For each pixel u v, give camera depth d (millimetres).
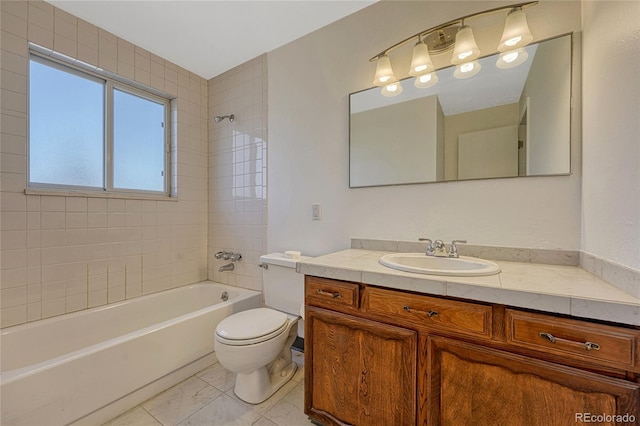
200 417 1384
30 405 1120
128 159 2205
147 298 2164
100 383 1323
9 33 1562
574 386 784
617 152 866
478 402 922
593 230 1050
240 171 2426
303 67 2020
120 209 2070
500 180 1351
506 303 859
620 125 847
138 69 2152
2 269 1543
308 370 1316
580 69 1180
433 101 1514
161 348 1579
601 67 986
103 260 1970
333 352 1231
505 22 1286
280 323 1569
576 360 781
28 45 1632
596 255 1022
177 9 1742
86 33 1863
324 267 1245
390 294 1083
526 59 1278
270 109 2209
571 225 1203
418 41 1511
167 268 2369
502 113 1342
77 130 1920
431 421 1000
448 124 1477
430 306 1000
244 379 1532
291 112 2086
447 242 1480
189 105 2525
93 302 1915
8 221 1562
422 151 1552
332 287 1236
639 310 700
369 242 1725
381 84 1626
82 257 1864
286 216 2123
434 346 992
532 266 1203
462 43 1324
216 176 2615
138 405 1467
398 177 1627
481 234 1395
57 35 1735
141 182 2291
